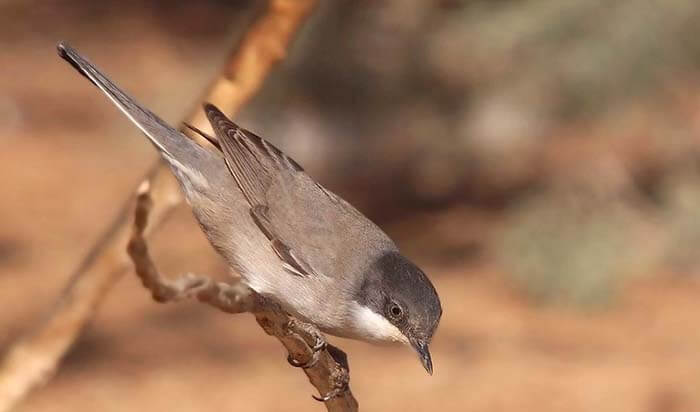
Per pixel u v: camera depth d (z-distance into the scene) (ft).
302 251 19.65
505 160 62.34
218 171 19.69
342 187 63.82
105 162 72.84
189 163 19.27
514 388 45.32
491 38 54.13
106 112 80.33
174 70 84.79
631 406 43.70
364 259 19.99
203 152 19.62
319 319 19.94
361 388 45.47
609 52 53.26
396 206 63.82
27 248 59.98
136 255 13.37
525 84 54.95
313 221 20.03
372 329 20.03
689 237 57.16
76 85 84.84
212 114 18.33
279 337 16.60
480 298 53.83
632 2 53.42
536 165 62.34
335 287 19.70
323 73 58.49
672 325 51.21
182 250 59.62
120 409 43.34
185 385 45.68
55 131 77.10
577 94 54.54
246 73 18.07
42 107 80.64
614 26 53.31
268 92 58.39
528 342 49.65
